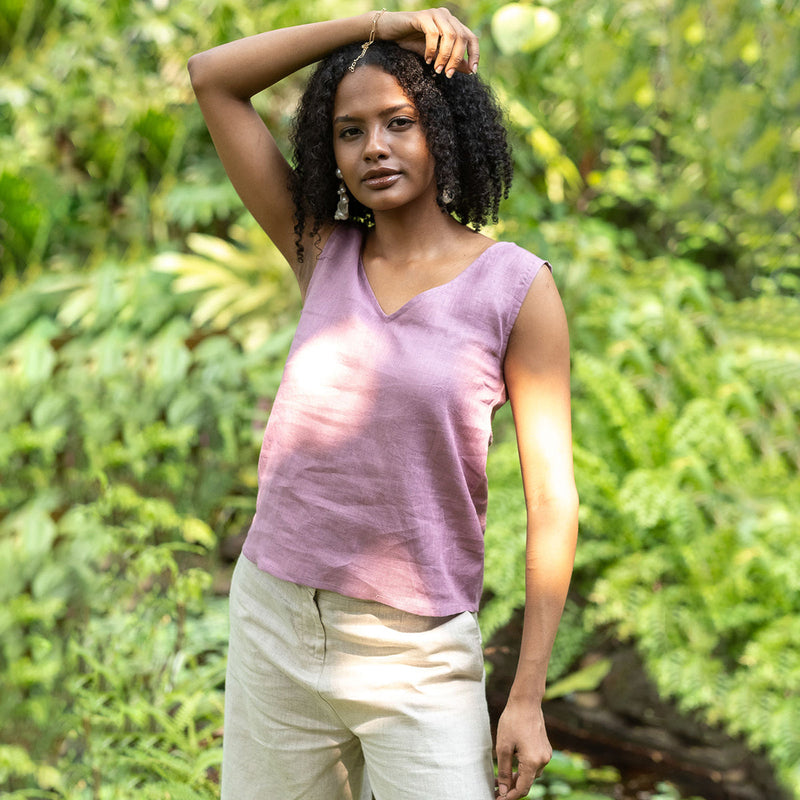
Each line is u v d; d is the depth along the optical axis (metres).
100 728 2.47
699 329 3.81
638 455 3.21
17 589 3.02
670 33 3.98
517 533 2.99
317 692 1.41
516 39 3.02
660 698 2.96
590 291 3.84
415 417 1.33
